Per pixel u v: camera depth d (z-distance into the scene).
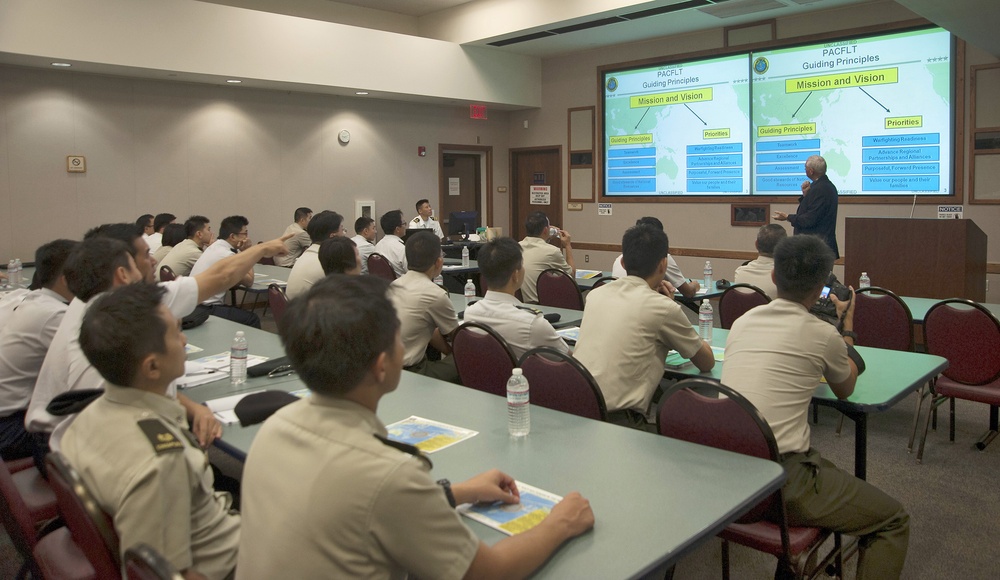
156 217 7.51
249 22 7.63
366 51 8.52
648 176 9.66
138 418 1.47
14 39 6.31
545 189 10.95
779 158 8.45
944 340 3.55
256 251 2.57
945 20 5.44
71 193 7.49
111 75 7.57
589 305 2.80
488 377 2.81
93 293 2.14
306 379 1.21
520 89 10.34
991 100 7.06
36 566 1.82
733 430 2.00
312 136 9.15
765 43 8.38
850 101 7.88
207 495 1.55
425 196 10.33
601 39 9.32
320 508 1.14
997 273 7.16
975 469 3.51
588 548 1.38
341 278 1.26
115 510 1.38
